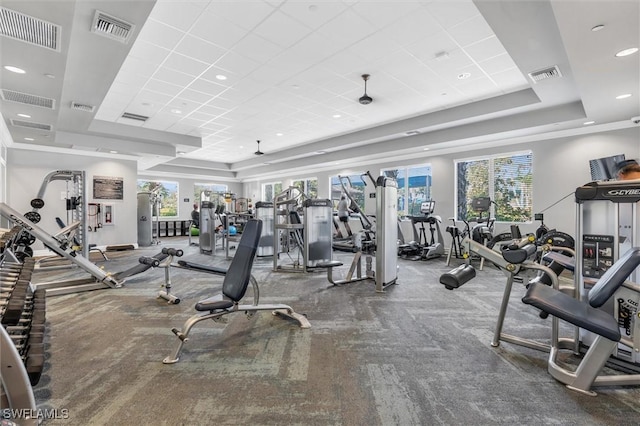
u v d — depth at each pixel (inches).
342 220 285.3
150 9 105.6
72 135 281.7
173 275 208.7
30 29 107.8
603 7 94.3
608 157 208.4
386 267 170.7
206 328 115.3
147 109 246.2
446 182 312.3
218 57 163.2
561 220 240.8
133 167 362.0
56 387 76.8
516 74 186.2
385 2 120.8
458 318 126.1
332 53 159.6
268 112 255.1
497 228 278.4
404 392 75.2
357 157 356.8
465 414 67.2
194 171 522.3
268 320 123.6
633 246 85.0
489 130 246.7
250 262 107.0
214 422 64.4
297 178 490.6
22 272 97.5
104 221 342.0
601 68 133.3
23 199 298.5
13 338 67.2
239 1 119.2
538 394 74.4
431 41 148.9
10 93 164.6
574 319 71.7
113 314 131.2
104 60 136.8
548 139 246.5
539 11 109.8
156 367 86.7
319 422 64.6
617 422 64.6
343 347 99.7
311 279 197.5
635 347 77.8
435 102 234.1
